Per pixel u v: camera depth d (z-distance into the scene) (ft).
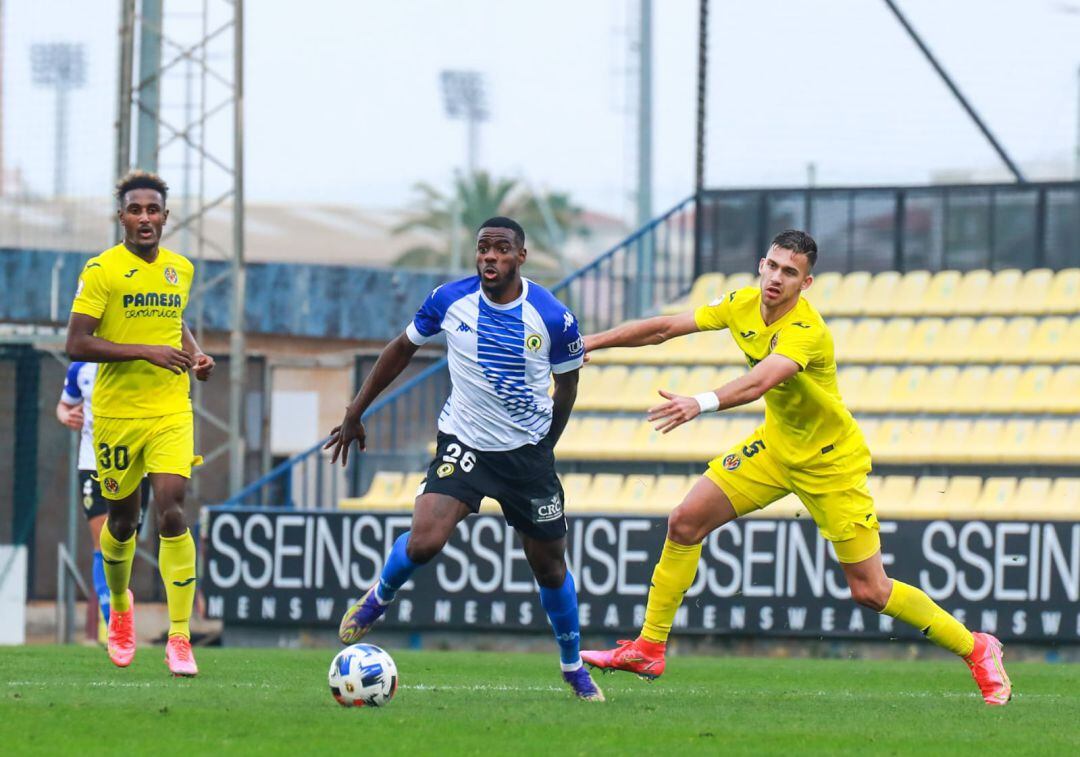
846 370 209.36
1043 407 195.00
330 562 171.42
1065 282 216.54
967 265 220.84
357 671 75.87
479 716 72.43
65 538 236.02
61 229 242.17
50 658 116.26
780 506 175.73
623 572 165.17
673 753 62.03
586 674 83.35
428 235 645.92
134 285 89.35
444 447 77.92
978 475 183.93
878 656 160.86
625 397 213.05
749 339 83.87
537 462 77.87
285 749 60.80
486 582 168.14
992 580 157.79
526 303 76.74
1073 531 156.15
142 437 91.35
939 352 213.87
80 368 129.49
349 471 207.92
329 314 266.36
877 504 181.27
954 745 67.05
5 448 232.12
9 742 62.23
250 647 172.65
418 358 241.35
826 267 225.56
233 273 205.57
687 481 190.39
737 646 164.14
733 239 228.02
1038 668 133.49
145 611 224.33
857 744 66.64
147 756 59.00
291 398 258.16
